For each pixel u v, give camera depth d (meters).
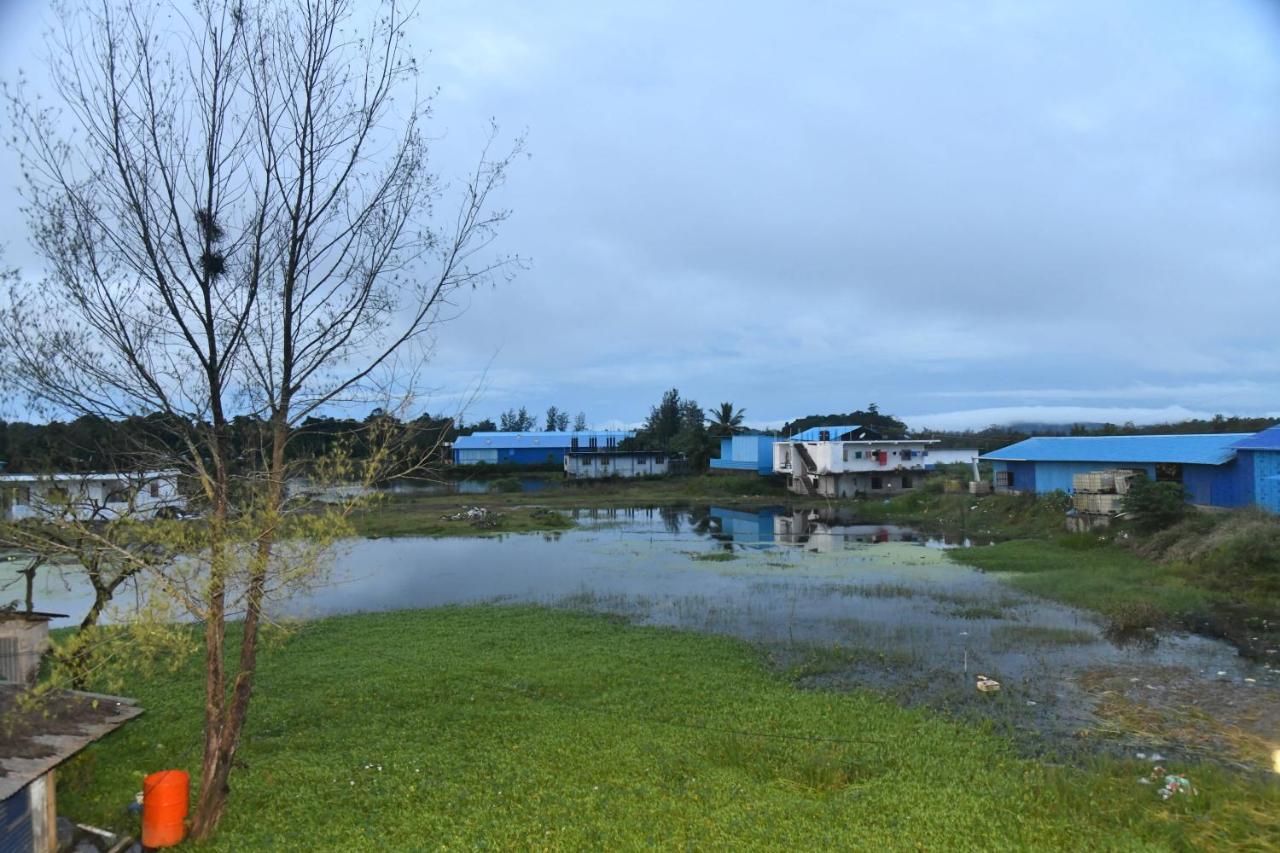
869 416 93.56
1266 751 13.09
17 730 9.13
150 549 10.23
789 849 9.21
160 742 13.16
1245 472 34.31
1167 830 9.82
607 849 9.29
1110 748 13.30
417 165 12.34
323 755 12.41
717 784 11.34
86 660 11.14
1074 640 20.31
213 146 9.14
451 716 14.37
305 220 9.62
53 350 9.20
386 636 20.98
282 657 18.77
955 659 18.72
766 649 19.75
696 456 84.56
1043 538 38.81
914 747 12.96
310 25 9.45
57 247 8.88
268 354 9.61
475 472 85.94
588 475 84.56
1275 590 24.33
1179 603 23.75
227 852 9.27
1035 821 10.03
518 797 10.85
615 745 12.83
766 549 38.72
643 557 36.50
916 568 31.97
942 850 9.16
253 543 9.40
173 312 8.88
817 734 13.48
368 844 9.40
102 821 10.26
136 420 9.51
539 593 28.14
